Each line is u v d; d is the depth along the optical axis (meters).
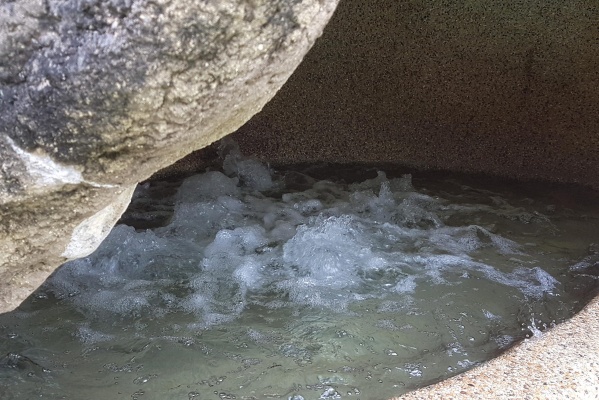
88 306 3.16
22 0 1.31
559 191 4.72
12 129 1.39
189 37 1.31
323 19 1.46
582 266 3.57
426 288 3.30
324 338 2.82
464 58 4.71
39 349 2.77
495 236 3.97
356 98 5.00
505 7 4.49
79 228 1.59
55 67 1.34
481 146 4.95
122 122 1.38
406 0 4.62
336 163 5.21
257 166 5.05
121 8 1.28
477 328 2.90
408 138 5.06
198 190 4.75
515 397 1.84
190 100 1.39
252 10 1.33
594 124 4.61
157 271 3.56
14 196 1.47
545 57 4.55
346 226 3.98
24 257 1.60
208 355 2.70
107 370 2.62
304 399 2.37
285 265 3.61
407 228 4.12
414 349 2.73
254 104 1.58
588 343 2.09
